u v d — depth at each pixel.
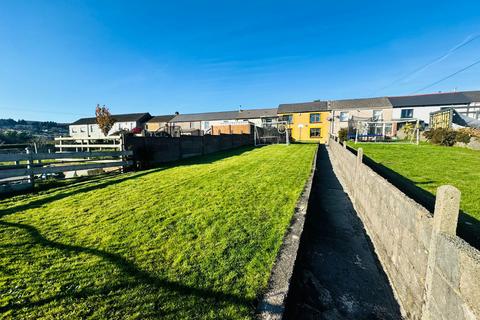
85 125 49.88
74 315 2.29
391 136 28.52
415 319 2.50
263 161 11.73
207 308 2.38
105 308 2.37
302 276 3.37
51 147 15.64
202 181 7.42
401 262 2.95
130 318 2.26
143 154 10.20
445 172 7.50
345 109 31.86
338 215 5.66
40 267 2.97
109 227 4.11
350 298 2.97
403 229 2.93
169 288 2.65
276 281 2.74
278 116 35.97
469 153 11.49
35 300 2.45
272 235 3.81
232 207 5.05
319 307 2.81
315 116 33.69
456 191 2.01
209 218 4.48
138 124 47.91
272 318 2.25
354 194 6.49
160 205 5.20
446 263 1.94
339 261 3.76
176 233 3.89
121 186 6.91
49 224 4.23
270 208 4.99
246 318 2.27
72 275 2.83
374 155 11.76
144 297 2.52
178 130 22.03
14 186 6.32
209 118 43.53
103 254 3.27
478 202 4.70
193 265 3.05
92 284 2.69
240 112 44.88
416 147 14.98
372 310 2.78
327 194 7.35
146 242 3.61
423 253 2.39
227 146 20.05
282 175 8.23
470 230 3.59
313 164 10.53
